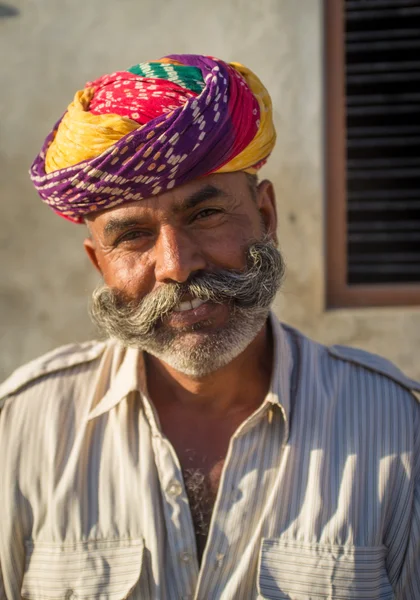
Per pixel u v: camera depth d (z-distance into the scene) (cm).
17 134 282
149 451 130
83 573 124
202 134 112
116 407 135
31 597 128
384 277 341
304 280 277
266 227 140
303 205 274
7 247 286
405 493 127
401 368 279
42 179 124
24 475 132
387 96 308
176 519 124
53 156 124
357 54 319
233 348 122
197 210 120
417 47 306
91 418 133
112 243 124
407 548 127
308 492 125
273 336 138
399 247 360
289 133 271
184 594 123
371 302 286
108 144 115
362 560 122
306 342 145
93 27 276
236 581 121
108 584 123
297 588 120
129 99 117
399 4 289
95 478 129
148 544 124
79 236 286
